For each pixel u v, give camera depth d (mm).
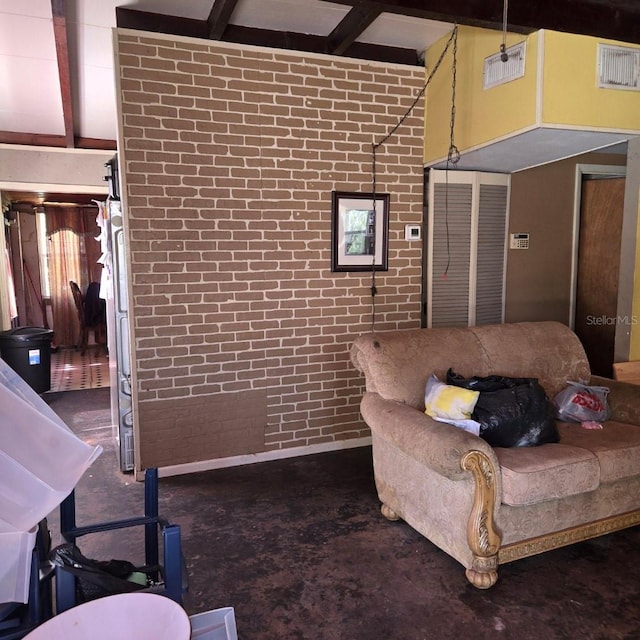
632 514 2377
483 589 2041
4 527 1083
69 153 5262
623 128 2822
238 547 2348
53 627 1004
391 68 3457
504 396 2305
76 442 1245
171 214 3016
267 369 3328
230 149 3105
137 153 2914
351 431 3598
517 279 4027
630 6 2762
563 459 2111
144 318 3018
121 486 3010
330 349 3482
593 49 2719
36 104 4270
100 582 1235
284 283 3318
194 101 3002
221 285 3164
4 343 4871
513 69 2779
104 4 2816
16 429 1157
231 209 3143
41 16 2912
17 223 6992
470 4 2570
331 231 3408
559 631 1812
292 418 3426
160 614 1050
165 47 2914
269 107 3172
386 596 2006
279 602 1971
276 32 3213
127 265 2949
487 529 1992
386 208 3541
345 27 3070
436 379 2521
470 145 3139
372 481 3053
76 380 5641
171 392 3113
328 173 3361
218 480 3072
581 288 4359
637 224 3066
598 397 2723
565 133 2775
